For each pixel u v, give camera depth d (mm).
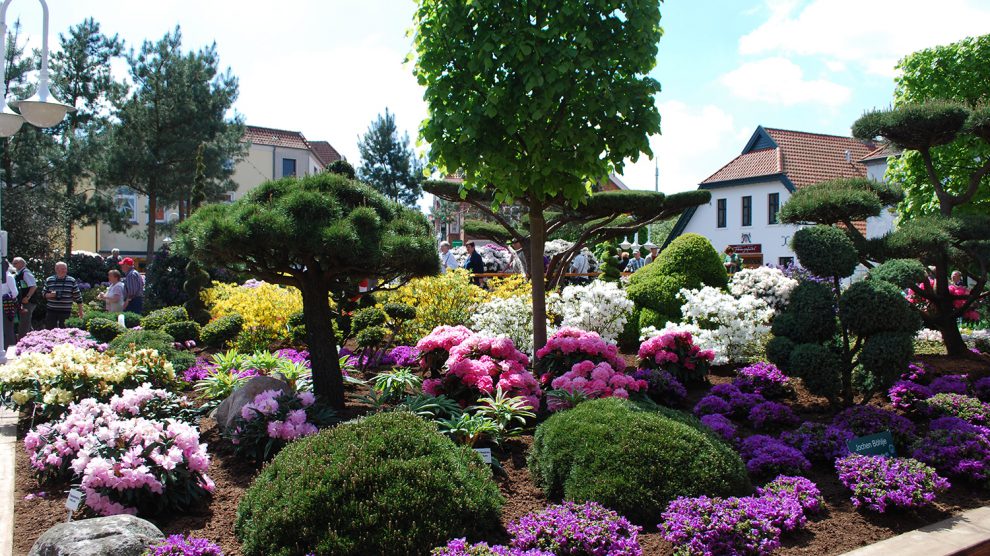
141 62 24594
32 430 4703
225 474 4227
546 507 3836
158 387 5484
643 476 3703
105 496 3555
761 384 6312
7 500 3865
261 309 8609
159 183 24328
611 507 3615
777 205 29906
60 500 3898
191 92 24297
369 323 7465
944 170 9758
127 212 27281
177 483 3734
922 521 3822
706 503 3441
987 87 9562
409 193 38094
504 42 5344
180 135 24312
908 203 10398
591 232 12227
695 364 6617
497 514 3561
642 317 8719
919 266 6734
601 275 14555
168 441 3807
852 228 7555
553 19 5504
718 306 7844
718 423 4992
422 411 4809
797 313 5895
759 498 3717
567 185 6090
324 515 3129
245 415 4477
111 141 23969
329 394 5336
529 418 5203
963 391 6168
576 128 5648
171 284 13133
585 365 5562
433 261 5352
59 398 4883
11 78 24016
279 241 4660
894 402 5855
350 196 5367
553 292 9180
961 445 4531
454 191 11859
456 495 3346
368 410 5305
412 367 7117
